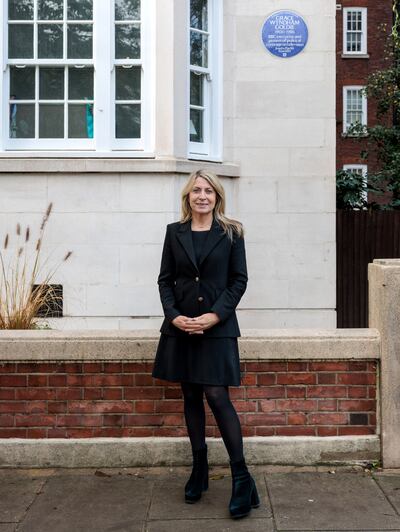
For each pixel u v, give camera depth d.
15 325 5.44
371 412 4.75
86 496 4.28
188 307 3.99
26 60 7.53
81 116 7.61
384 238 8.88
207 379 3.91
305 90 7.92
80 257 7.36
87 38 7.56
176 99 7.39
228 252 4.03
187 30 7.53
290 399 4.73
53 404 4.75
